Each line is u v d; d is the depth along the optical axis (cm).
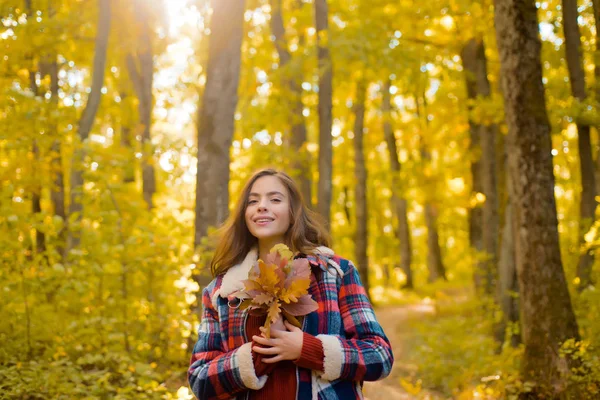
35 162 576
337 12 1133
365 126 1877
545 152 517
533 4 522
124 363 465
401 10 1062
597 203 693
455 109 1188
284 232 227
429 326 962
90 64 1018
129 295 550
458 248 2433
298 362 192
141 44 953
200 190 586
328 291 210
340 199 2553
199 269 551
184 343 555
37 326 502
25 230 507
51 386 430
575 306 606
